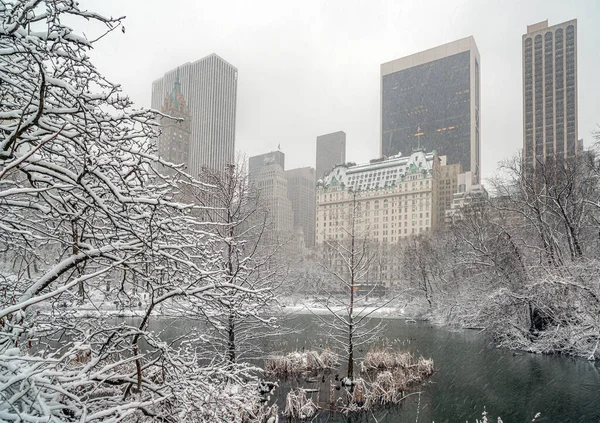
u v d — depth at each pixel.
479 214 40.06
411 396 16.25
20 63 5.76
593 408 14.81
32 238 6.68
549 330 25.67
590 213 28.64
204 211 13.48
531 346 25.56
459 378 18.92
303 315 39.66
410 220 132.25
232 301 6.86
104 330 6.27
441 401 15.64
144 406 5.51
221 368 6.70
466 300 34.53
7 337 4.96
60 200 5.76
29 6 5.02
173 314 10.12
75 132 5.52
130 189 5.80
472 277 35.72
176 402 6.30
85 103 5.66
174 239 6.74
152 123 5.95
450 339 30.12
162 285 6.20
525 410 14.70
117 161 5.77
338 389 16.69
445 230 61.31
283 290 17.97
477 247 32.62
